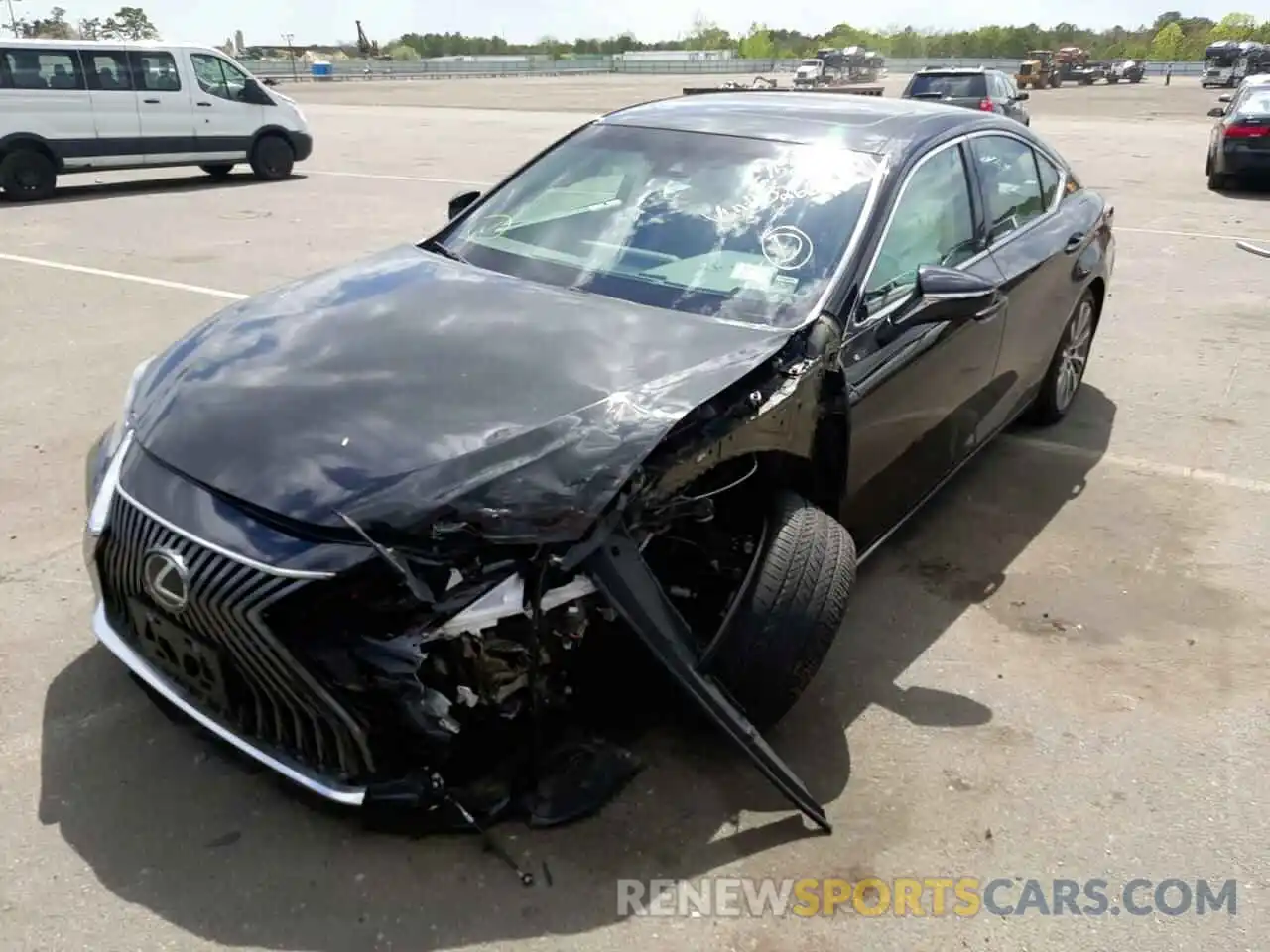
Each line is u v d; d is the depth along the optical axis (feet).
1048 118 93.30
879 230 11.64
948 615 12.73
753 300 10.94
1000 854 9.04
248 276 28.32
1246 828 9.45
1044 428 18.88
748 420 9.34
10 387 18.99
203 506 8.18
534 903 8.25
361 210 39.70
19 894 8.10
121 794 9.11
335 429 8.55
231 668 8.14
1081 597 13.25
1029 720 10.82
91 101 44.14
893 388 11.55
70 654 11.02
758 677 9.19
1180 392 20.83
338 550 7.72
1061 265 16.34
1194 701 11.25
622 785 9.41
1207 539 14.83
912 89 65.62
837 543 9.86
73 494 14.75
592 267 11.76
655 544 10.26
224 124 48.06
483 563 7.83
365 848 8.67
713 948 7.97
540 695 8.60
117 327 23.03
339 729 7.79
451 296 11.05
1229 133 45.52
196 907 8.07
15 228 35.60
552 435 8.43
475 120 87.61
